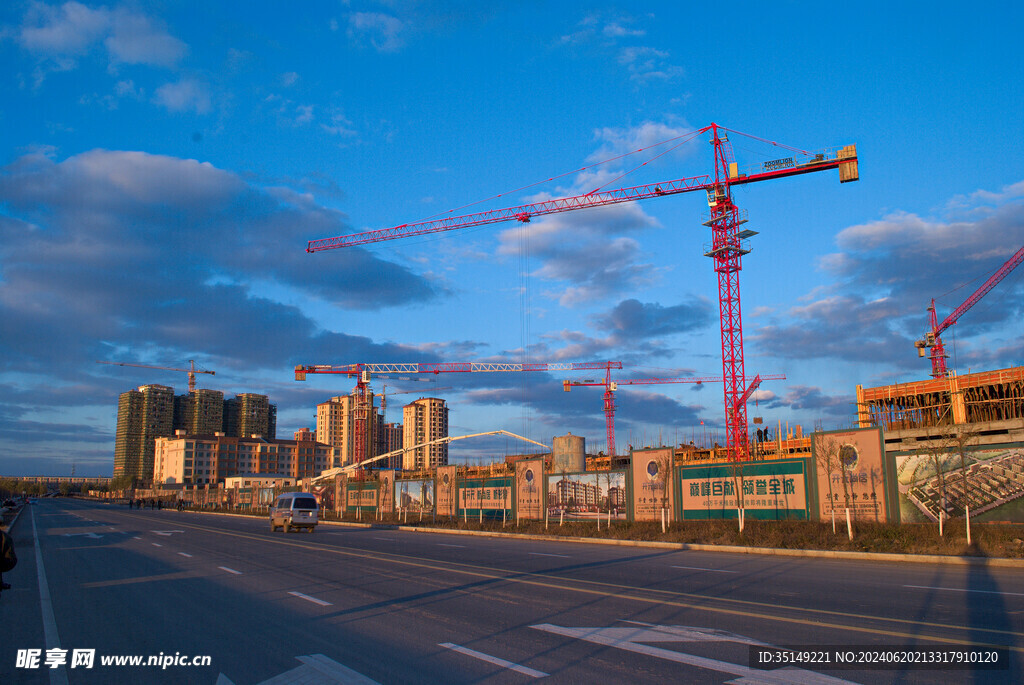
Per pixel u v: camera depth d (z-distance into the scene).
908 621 10.11
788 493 28.55
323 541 31.02
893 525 23.98
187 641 9.59
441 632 9.89
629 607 11.70
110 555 23.58
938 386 34.59
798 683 7.05
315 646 9.12
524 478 41.28
